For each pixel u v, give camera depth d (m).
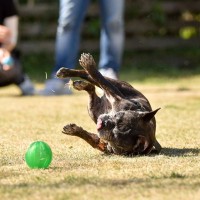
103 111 8.82
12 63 15.50
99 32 22.16
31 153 7.59
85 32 22.38
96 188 6.50
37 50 22.39
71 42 15.72
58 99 15.05
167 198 6.15
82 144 9.28
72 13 15.52
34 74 20.45
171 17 22.77
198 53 22.20
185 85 17.44
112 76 15.63
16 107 13.60
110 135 8.13
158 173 7.21
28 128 10.80
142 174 7.16
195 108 13.09
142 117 8.20
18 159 8.16
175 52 22.42
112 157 8.26
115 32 15.74
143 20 22.55
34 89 16.09
